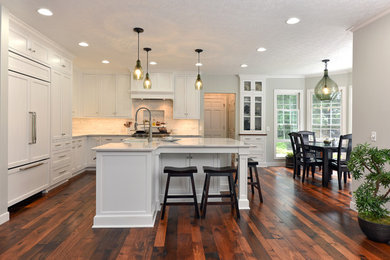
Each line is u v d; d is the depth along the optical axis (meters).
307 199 3.75
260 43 4.07
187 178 3.59
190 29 3.48
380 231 2.32
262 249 2.23
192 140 4.06
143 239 2.41
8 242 2.34
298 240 2.41
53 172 4.18
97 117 6.24
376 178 2.39
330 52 4.57
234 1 2.70
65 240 2.38
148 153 2.73
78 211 3.17
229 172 2.99
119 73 6.26
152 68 5.96
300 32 3.58
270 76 6.70
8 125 3.07
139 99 6.55
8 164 3.07
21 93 3.32
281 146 6.83
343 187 4.47
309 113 6.69
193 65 5.62
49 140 4.04
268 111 6.75
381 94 2.84
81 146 5.55
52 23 3.29
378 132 2.88
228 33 3.63
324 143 5.04
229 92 6.63
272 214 3.11
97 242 2.35
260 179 5.10
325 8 2.82
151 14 3.02
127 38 3.86
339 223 2.83
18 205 3.40
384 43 2.81
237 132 6.70
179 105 6.31
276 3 2.72
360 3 2.69
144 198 2.74
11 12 2.98
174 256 2.11
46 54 3.92
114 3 2.75
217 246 2.29
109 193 2.72
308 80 6.71
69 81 4.72
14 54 3.16
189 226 2.73
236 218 2.98
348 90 6.19
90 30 3.53
